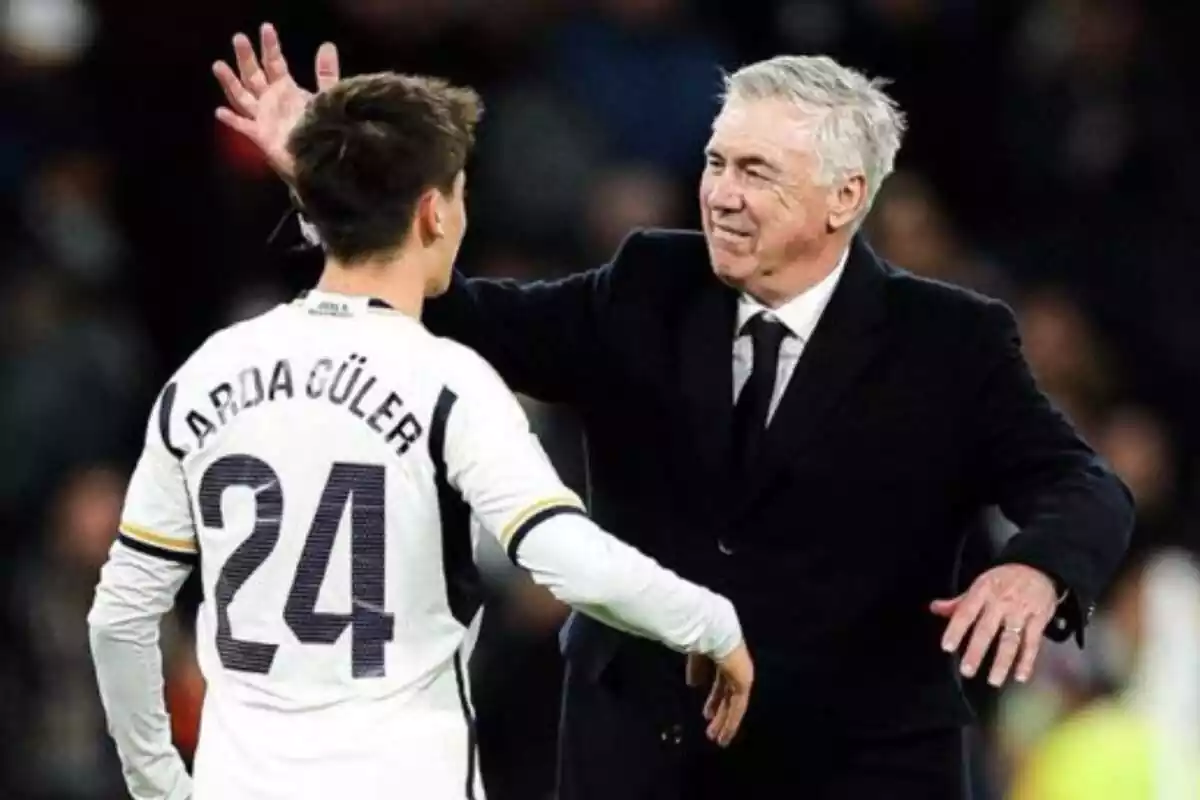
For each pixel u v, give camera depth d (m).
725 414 17.52
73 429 34.97
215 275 38.50
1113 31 39.53
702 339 17.66
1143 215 39.06
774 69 17.27
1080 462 17.36
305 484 14.95
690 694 17.69
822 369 17.44
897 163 39.59
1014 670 16.75
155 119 38.84
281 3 38.56
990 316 17.70
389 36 38.16
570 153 37.38
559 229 37.12
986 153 39.69
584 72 38.00
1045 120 39.50
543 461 14.93
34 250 36.53
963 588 19.34
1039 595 16.27
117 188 38.56
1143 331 38.22
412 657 14.96
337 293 15.30
